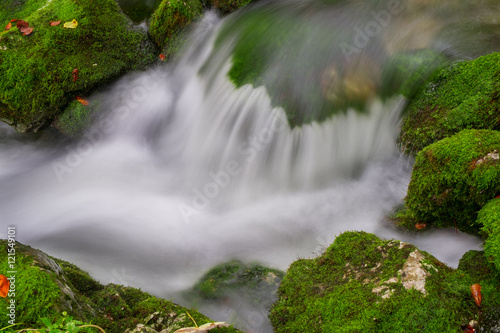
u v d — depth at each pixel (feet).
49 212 16.07
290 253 13.34
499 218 9.78
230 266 12.98
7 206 16.44
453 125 12.98
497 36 16.37
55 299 8.02
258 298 11.61
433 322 8.39
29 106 17.66
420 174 11.66
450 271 9.62
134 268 13.37
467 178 10.59
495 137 11.02
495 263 9.09
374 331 8.57
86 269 13.23
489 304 8.84
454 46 16.08
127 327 9.17
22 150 18.65
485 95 12.76
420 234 12.76
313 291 10.48
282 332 10.14
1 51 17.76
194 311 10.34
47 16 19.15
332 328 9.02
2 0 20.48
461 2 18.35
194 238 14.42
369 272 10.05
